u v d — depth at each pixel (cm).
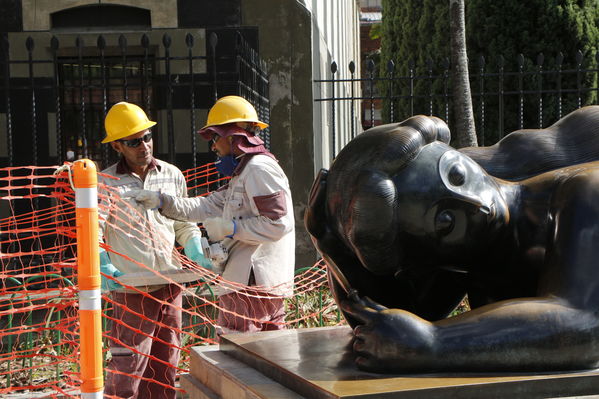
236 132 418
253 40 909
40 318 598
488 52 1014
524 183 222
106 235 459
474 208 202
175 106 902
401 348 189
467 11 1027
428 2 1141
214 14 907
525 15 992
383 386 179
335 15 1617
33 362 562
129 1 905
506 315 191
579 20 973
